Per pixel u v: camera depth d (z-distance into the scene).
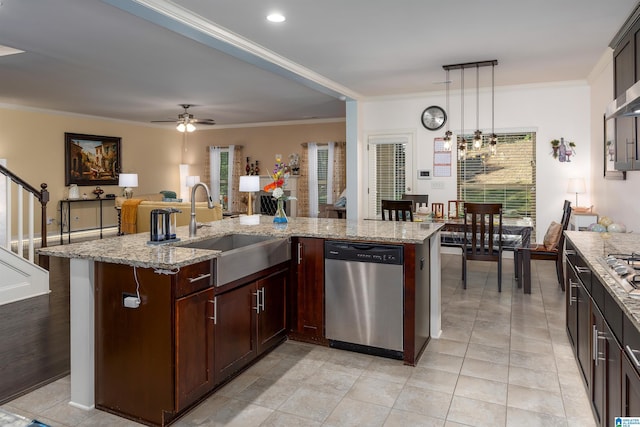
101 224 9.13
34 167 8.45
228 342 2.62
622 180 4.46
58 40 4.34
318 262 3.21
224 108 8.68
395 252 2.93
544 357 3.03
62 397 2.52
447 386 2.63
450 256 6.97
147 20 3.50
